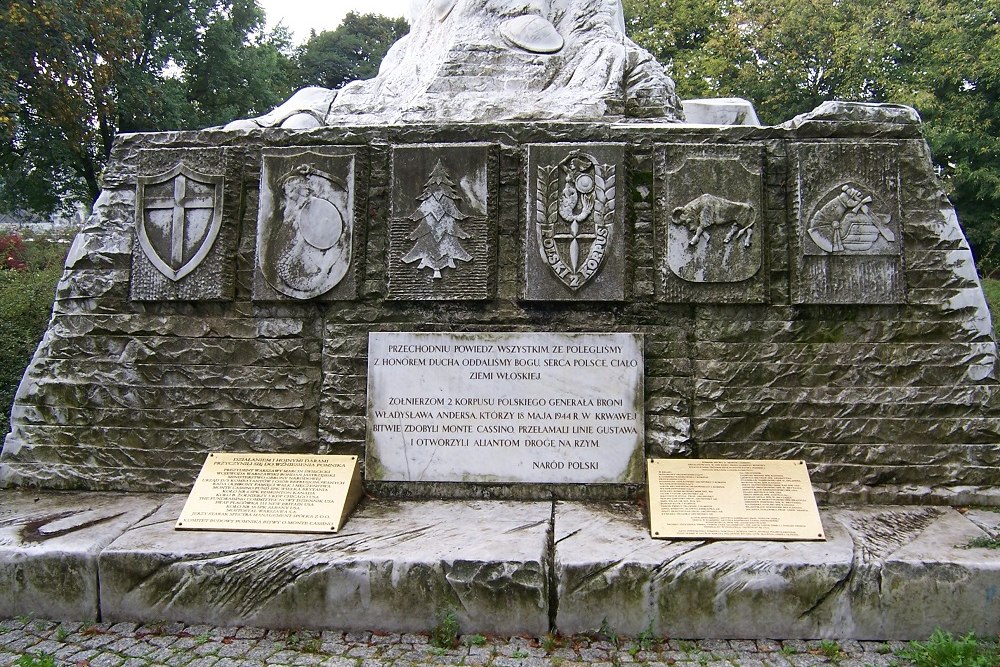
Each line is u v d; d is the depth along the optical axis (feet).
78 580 11.30
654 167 13.97
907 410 13.44
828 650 10.37
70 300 14.57
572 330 13.75
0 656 10.27
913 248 13.78
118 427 14.24
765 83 68.08
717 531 11.76
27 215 74.64
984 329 13.56
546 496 13.41
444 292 13.84
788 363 13.61
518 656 10.31
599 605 10.84
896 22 66.59
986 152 61.46
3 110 44.57
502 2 17.58
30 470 14.24
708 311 13.76
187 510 12.48
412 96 17.12
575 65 16.93
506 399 13.55
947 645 9.95
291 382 14.12
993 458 13.26
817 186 13.76
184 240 14.39
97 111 52.54
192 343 14.32
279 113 17.51
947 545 11.33
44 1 45.42
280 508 12.51
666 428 13.47
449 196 13.98
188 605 11.18
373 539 11.71
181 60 65.57
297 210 14.21
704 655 10.37
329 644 10.64
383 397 13.69
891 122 14.06
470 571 10.89
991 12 64.28
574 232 13.76
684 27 72.33
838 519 12.47
